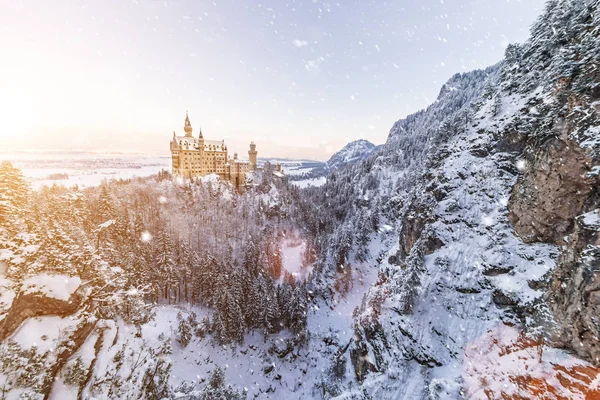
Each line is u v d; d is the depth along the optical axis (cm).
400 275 4272
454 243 3797
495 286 3062
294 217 12481
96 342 2062
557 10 4034
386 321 3656
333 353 5691
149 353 2430
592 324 1858
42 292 1869
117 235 6203
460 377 2580
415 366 3031
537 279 2750
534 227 3089
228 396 3391
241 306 5772
